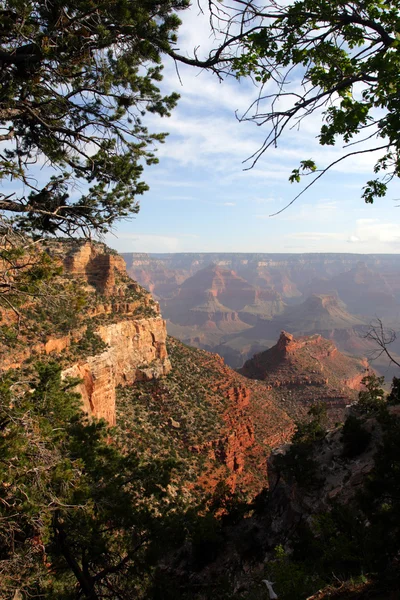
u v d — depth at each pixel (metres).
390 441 12.85
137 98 10.21
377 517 11.39
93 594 12.93
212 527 17.83
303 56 4.99
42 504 10.05
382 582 8.36
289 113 4.53
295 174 5.44
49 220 11.07
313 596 8.52
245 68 6.16
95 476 13.98
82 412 16.69
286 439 64.38
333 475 22.92
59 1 7.71
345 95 4.82
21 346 34.72
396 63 4.30
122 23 8.12
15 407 11.05
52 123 10.21
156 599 13.84
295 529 20.38
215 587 17.89
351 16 4.43
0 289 10.09
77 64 9.28
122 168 10.77
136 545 13.95
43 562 12.23
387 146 4.60
